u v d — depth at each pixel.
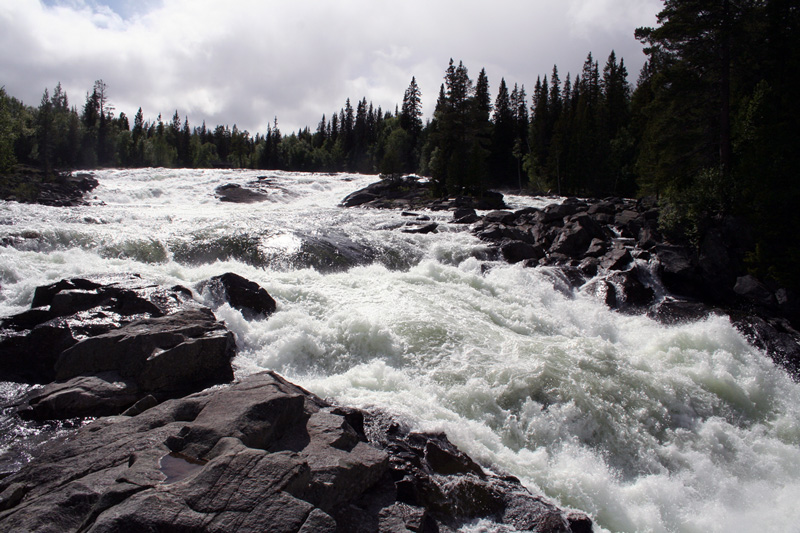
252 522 4.03
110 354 8.08
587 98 78.19
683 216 22.30
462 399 9.33
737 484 8.91
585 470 8.20
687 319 16.52
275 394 6.09
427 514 5.62
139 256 15.83
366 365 10.29
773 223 19.50
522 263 20.66
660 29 26.81
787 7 24.55
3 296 11.11
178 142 125.38
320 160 117.31
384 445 6.84
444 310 13.80
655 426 9.89
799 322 17.81
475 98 59.69
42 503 4.40
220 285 11.98
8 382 8.18
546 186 65.19
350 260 18.28
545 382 9.91
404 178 56.56
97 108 95.62
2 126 44.91
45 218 20.05
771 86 23.36
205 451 5.07
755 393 12.09
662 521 7.51
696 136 27.47
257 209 32.56
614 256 20.86
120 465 5.12
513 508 6.29
